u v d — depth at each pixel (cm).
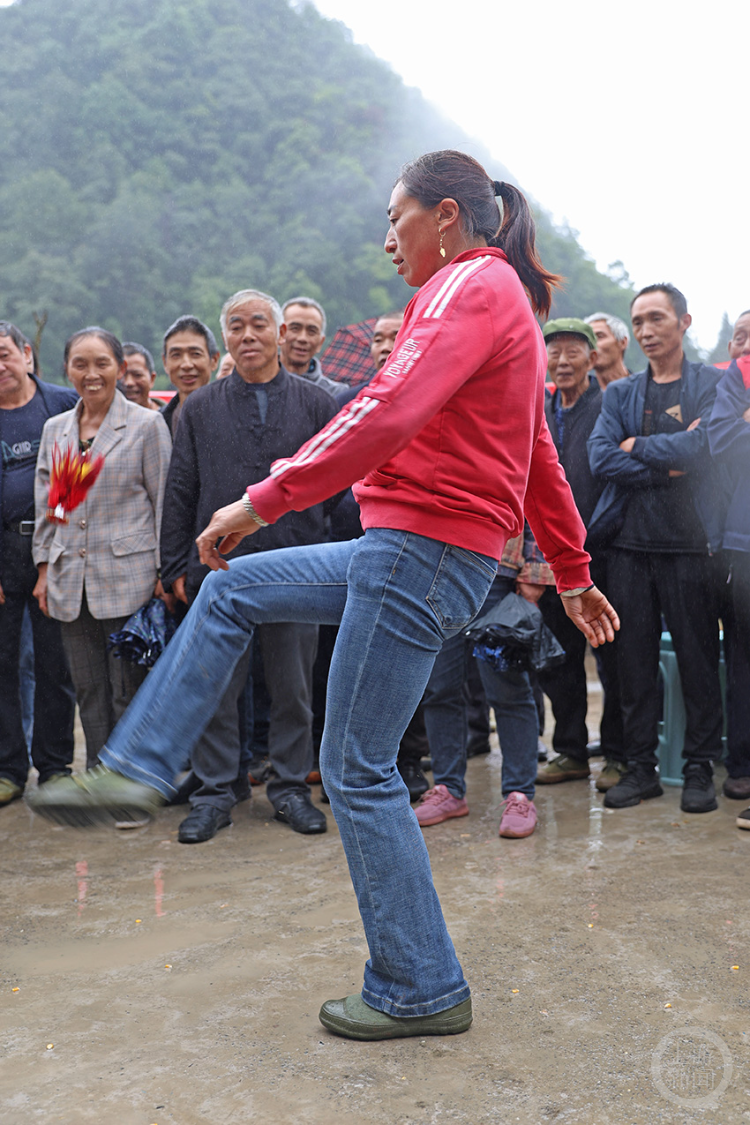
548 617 384
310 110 9250
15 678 389
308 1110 165
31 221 7800
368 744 180
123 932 248
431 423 172
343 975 219
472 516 174
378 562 174
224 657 179
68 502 365
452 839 322
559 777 396
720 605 364
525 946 232
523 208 195
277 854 312
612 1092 168
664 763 392
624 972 216
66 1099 171
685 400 357
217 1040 191
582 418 386
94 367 368
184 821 333
